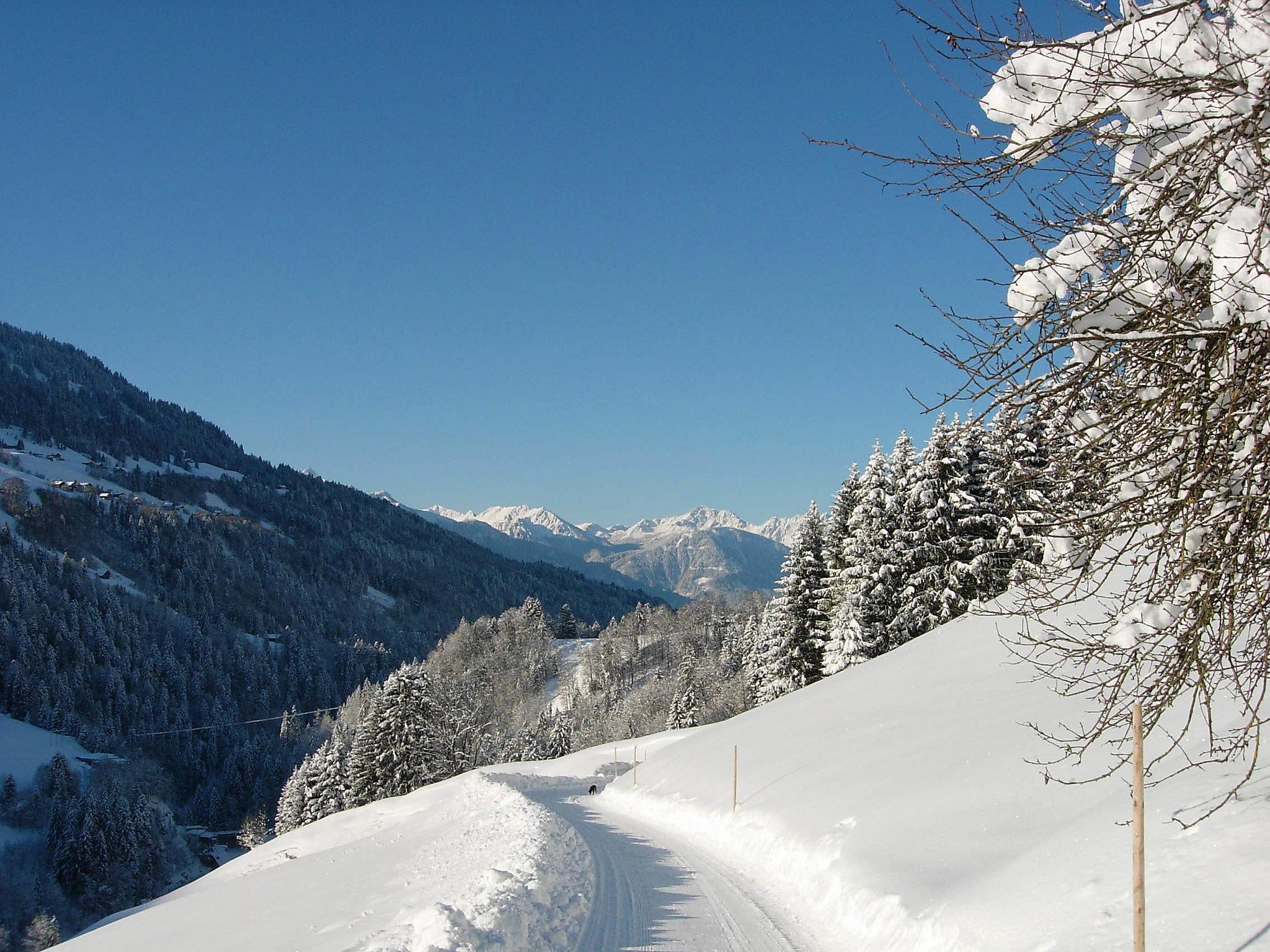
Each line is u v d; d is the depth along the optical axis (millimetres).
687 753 30156
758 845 16688
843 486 44688
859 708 22656
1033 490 5758
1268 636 5246
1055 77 4910
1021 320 5344
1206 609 5129
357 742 57188
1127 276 5156
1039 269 5184
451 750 64188
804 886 13422
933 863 10984
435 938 9734
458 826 23406
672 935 11727
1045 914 7848
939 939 8875
